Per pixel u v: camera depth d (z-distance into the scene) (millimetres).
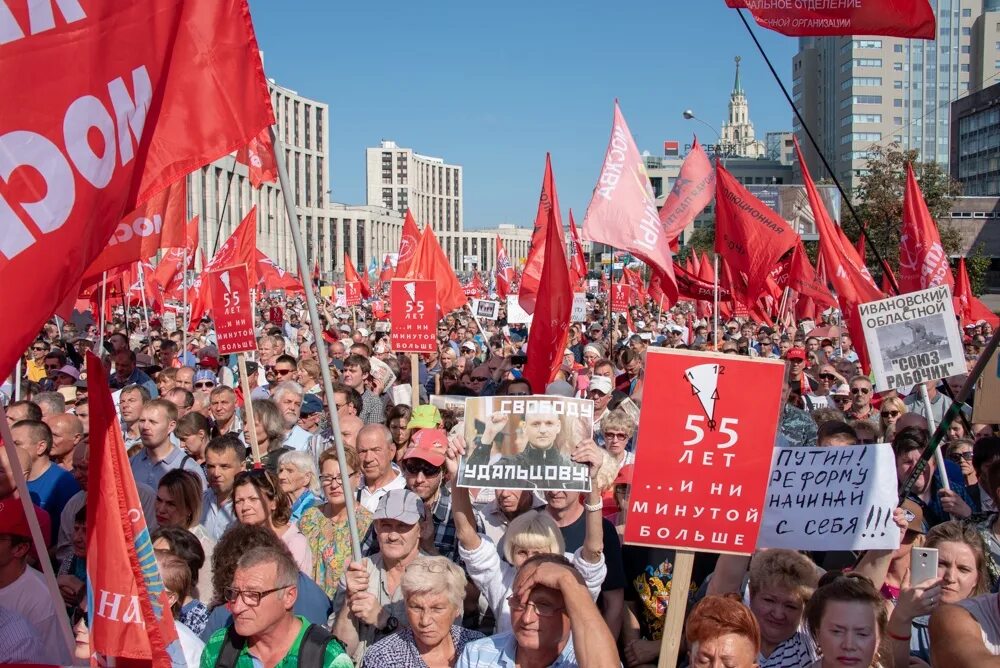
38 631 4566
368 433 6727
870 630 3889
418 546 5734
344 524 6156
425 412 6895
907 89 109500
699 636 3691
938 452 6133
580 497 5629
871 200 40656
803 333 19859
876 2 7391
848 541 4977
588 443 4750
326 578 5973
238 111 4590
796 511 5031
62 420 7543
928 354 6113
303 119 80750
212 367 14367
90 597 3617
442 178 168000
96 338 17531
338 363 13664
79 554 5875
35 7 3146
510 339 20797
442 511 5996
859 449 5012
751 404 4125
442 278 15938
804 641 4473
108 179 3350
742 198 12867
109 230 3371
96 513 3604
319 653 4215
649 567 5539
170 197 10469
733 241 12961
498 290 30031
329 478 6086
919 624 4730
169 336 19344
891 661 4113
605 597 5336
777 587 4508
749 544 4105
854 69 109188
